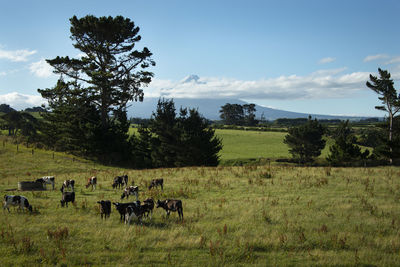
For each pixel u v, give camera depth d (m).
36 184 21.73
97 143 49.38
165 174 27.61
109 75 48.41
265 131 135.00
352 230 11.74
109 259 9.30
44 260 8.94
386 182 21.30
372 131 98.38
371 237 10.98
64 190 21.08
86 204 15.73
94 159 50.56
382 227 12.04
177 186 21.22
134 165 51.50
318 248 10.30
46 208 15.30
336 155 50.78
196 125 47.75
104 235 11.11
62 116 52.31
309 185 20.31
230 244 10.45
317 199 16.47
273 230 11.80
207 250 10.05
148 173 29.02
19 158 42.25
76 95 48.72
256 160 65.94
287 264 9.11
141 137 57.59
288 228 11.98
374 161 48.16
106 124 53.91
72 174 31.69
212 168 31.47
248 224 12.55
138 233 11.30
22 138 58.69
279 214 13.72
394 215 13.50
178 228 12.03
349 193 17.91
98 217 13.63
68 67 48.09
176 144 46.94
